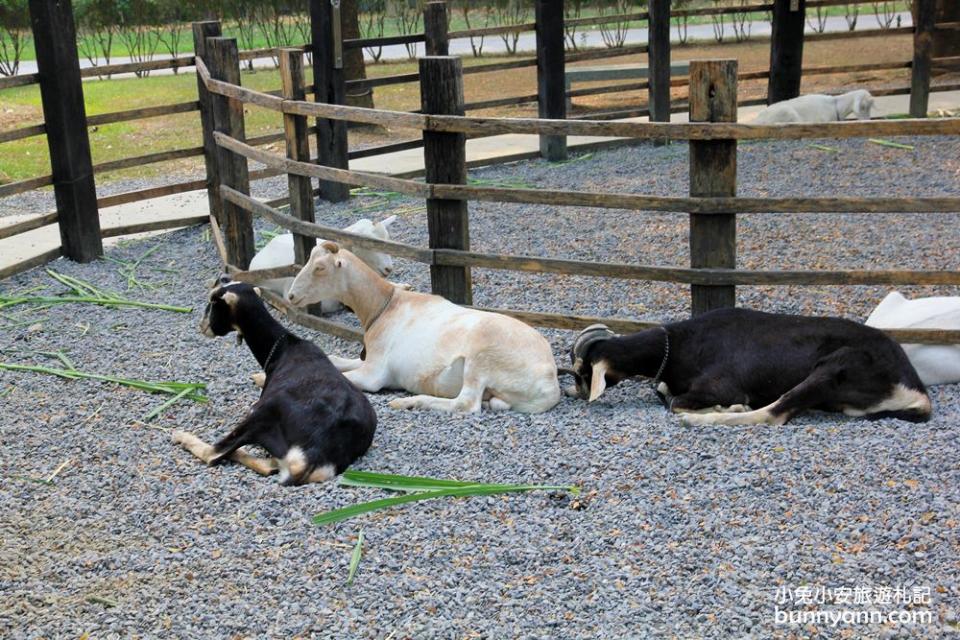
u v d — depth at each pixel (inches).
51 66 341.4
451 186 243.3
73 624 152.2
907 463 186.1
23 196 482.0
